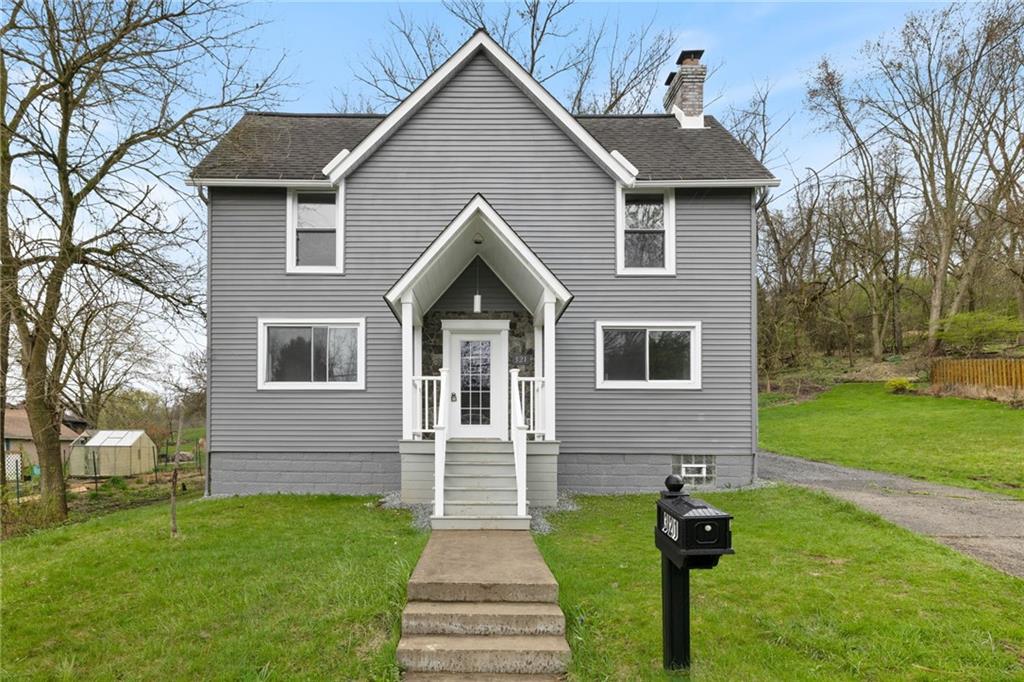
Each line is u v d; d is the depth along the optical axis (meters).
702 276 11.36
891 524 7.51
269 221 11.27
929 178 28.05
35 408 12.08
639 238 11.55
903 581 5.54
